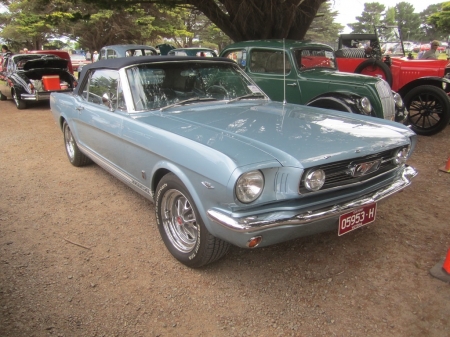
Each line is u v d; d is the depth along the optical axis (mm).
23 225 3811
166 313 2568
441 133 7523
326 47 7086
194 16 38875
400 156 3061
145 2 9336
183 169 2756
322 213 2488
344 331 2396
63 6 11359
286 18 8805
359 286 2830
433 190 4609
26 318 2498
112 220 3910
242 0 8461
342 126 3166
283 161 2426
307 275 2971
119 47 14047
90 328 2426
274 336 2365
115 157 3908
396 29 9453
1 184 4953
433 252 3262
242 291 2791
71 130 5129
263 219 2375
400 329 2408
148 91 3658
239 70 4434
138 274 2996
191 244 3059
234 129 2967
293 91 6641
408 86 7504
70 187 4816
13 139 7461
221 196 2395
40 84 10922
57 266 3098
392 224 3764
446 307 2590
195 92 3902
